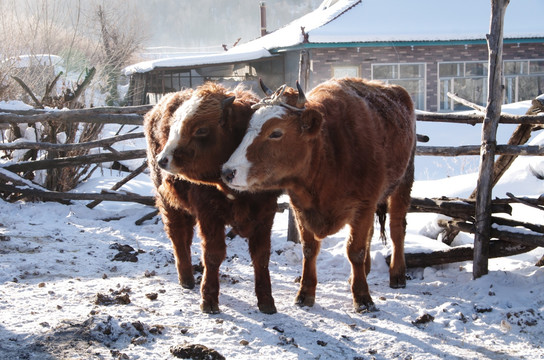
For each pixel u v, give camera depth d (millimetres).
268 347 4812
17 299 5656
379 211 6824
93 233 8633
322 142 5410
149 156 6648
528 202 6684
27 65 22328
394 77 27875
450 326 5496
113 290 5996
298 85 5109
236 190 5434
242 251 8164
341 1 30078
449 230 7766
